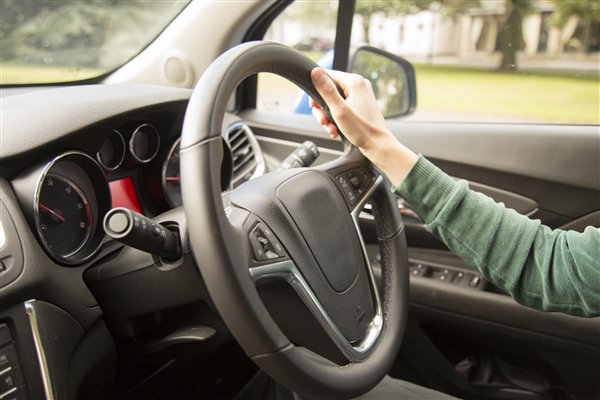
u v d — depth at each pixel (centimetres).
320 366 77
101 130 106
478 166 146
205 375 135
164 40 155
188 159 70
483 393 141
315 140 158
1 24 152
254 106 173
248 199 84
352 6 163
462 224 78
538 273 76
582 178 138
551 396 134
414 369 149
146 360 107
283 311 89
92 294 97
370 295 99
